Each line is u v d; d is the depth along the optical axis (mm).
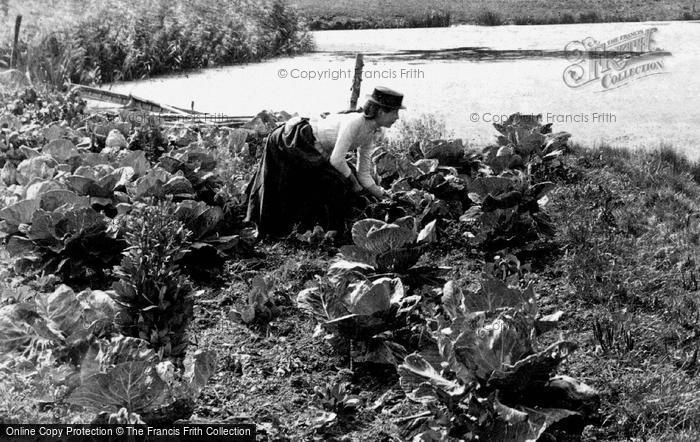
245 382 5086
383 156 7949
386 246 5805
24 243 6285
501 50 17828
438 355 4680
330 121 6688
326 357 5359
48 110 9562
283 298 6023
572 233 6879
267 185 6816
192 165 7418
